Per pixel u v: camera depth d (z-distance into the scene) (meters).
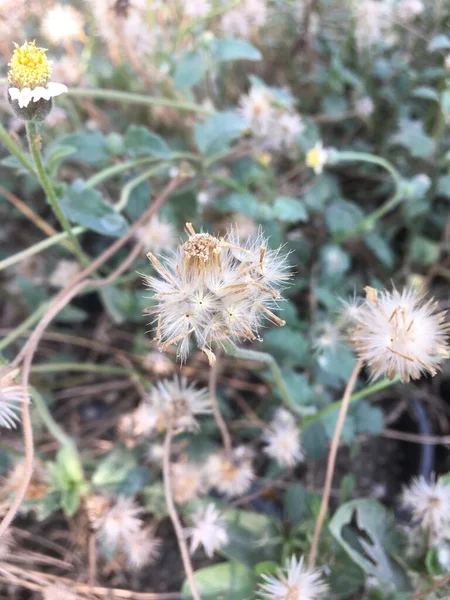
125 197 0.15
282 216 0.17
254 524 0.14
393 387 0.19
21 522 0.17
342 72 0.19
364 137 0.22
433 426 0.19
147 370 0.19
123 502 0.13
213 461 0.14
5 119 0.18
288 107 0.18
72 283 0.14
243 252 0.09
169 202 0.18
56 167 0.15
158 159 0.17
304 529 0.14
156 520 0.16
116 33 0.18
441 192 0.18
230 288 0.09
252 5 0.19
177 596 0.14
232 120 0.16
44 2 0.18
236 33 0.19
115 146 0.16
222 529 0.13
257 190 0.19
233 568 0.13
